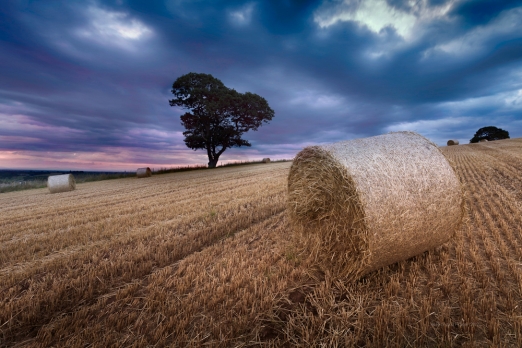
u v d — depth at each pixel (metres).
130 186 17.66
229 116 38.34
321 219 4.25
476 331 2.50
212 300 3.14
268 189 11.41
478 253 4.04
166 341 2.60
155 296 3.38
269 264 4.05
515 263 3.54
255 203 8.75
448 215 3.96
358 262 3.51
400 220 3.52
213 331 2.67
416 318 2.69
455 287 3.21
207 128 37.84
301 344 2.45
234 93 37.25
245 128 40.88
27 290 3.80
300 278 3.72
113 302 3.34
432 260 4.00
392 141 4.27
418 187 3.74
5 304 3.37
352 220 3.62
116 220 7.52
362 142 4.28
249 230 5.93
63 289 3.66
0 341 2.77
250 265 4.12
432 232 3.84
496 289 3.11
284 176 16.25
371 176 3.58
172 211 8.27
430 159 4.09
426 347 2.35
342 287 3.40
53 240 5.99
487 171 12.42
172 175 26.97
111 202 10.91
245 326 2.72
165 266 4.40
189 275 3.80
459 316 2.71
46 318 3.11
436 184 3.91
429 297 2.97
